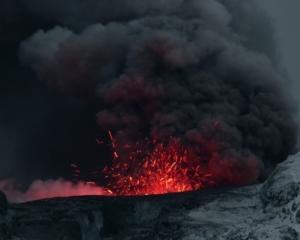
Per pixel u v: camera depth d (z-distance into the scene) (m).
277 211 127.50
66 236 125.81
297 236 118.94
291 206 125.75
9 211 128.25
